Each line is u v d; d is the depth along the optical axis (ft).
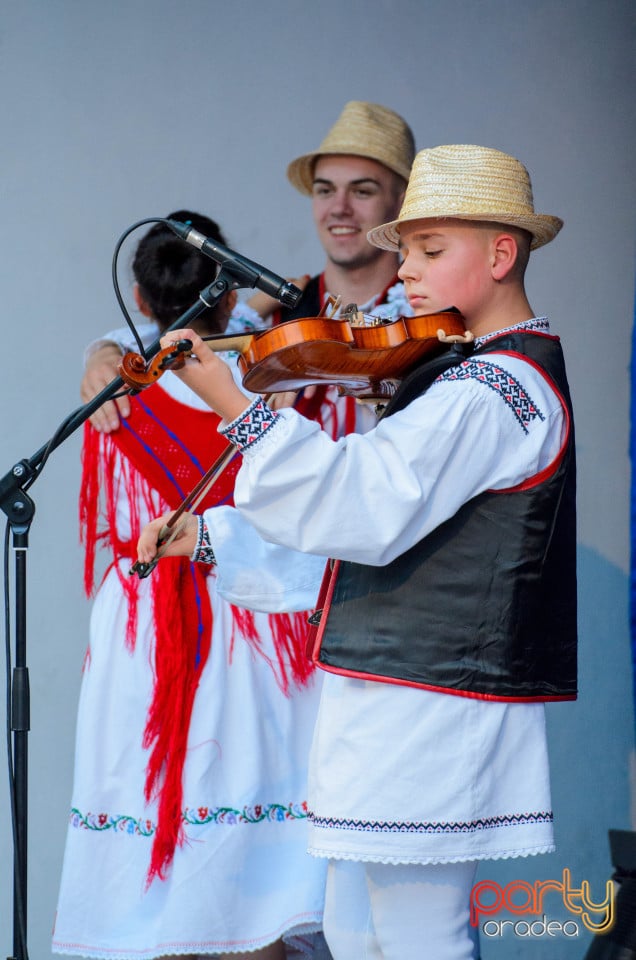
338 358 18.19
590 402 33.09
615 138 33.40
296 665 25.61
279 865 25.11
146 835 24.98
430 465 16.89
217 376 17.39
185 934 24.20
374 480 16.79
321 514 16.83
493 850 17.39
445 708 17.31
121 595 25.85
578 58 33.32
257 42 32.53
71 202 32.19
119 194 32.27
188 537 21.88
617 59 33.45
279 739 25.43
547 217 18.43
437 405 17.13
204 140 32.35
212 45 32.50
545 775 17.99
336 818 17.46
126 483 26.35
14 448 31.96
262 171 32.22
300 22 32.55
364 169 31.12
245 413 17.01
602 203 33.32
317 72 32.53
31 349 32.07
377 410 20.71
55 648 31.63
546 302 33.14
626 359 33.17
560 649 18.38
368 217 31.14
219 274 19.08
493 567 17.49
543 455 17.76
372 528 16.78
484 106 32.91
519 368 17.84
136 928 24.82
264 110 32.35
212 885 24.41
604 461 33.01
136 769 25.30
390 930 17.79
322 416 27.84
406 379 18.03
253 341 18.19
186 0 32.50
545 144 33.17
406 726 17.34
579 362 33.12
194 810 24.62
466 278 18.66
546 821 17.83
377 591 17.83
